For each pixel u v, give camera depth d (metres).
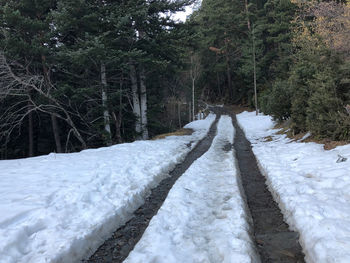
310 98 9.16
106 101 15.12
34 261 3.12
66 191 5.36
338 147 7.28
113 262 3.52
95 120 16.95
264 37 39.81
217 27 43.41
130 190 5.83
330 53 9.84
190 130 21.02
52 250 3.34
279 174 6.31
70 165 7.98
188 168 8.05
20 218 4.13
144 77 17.19
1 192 5.29
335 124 8.04
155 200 5.80
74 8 13.54
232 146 12.66
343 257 2.71
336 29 15.20
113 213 4.65
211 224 4.18
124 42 16.02
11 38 13.01
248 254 3.18
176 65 18.66
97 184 5.97
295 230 3.91
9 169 7.48
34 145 21.48
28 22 13.59
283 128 14.41
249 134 16.50
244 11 40.25
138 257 3.25
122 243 4.02
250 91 38.31
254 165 8.67
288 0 29.19
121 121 17.88
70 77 16.23
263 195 5.79
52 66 16.41
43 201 4.79
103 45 12.56
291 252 3.45
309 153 7.69
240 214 4.32
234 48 46.78
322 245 3.06
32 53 14.52
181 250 3.43
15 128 19.42
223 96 57.19
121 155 9.72
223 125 24.02
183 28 17.28
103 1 16.03
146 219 4.83
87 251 3.70
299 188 5.02
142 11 14.15
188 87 34.75
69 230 3.90
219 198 5.29
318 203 4.15
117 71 18.61
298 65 11.23
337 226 3.37
